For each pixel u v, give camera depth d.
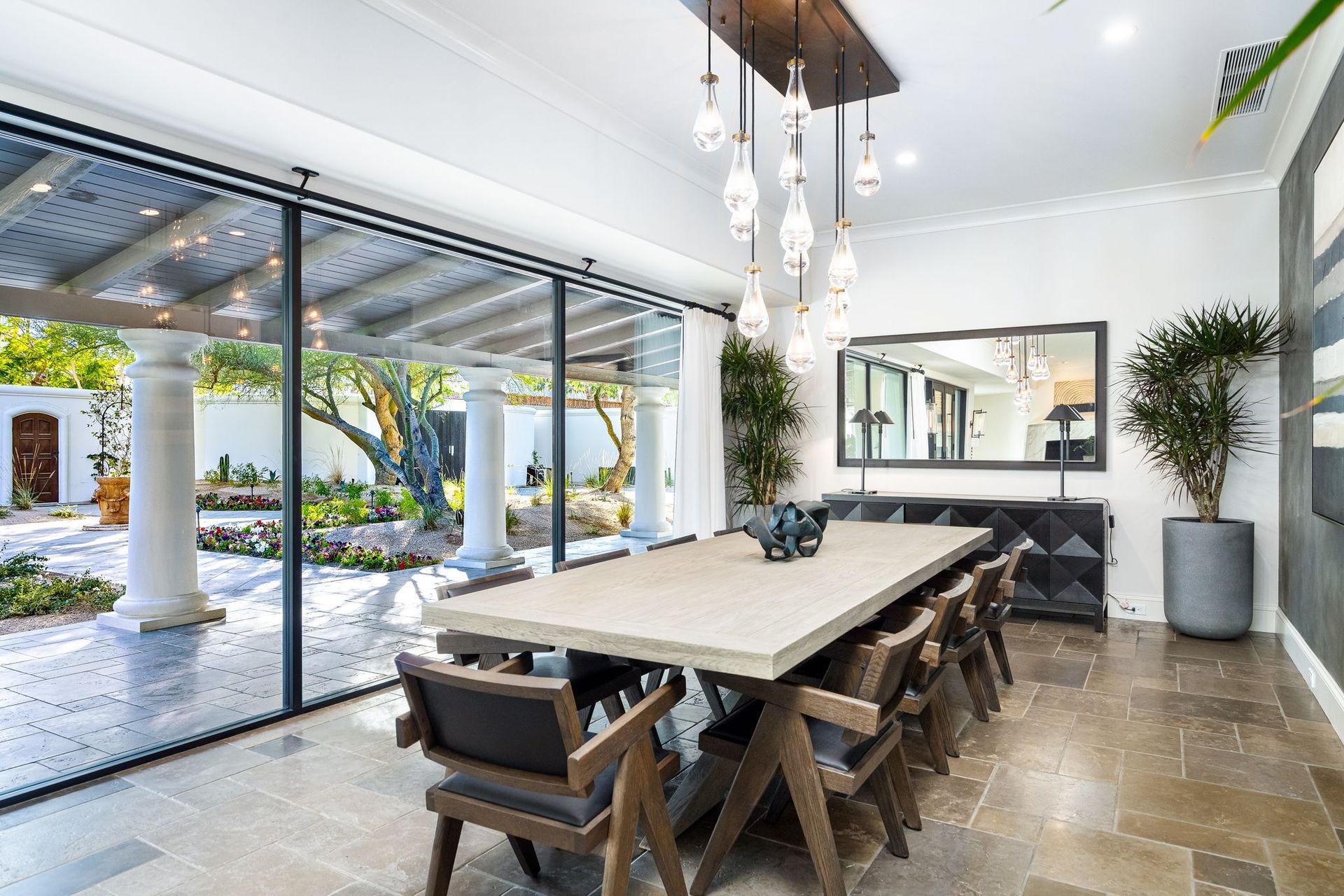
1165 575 4.96
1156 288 5.32
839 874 2.01
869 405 6.32
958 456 5.96
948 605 2.51
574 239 4.48
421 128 3.20
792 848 2.33
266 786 2.72
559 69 3.66
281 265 3.46
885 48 3.44
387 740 3.16
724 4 3.04
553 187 3.85
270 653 3.40
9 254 2.62
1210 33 3.33
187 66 2.50
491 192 3.68
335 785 2.73
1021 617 5.43
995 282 5.84
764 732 2.06
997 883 2.14
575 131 4.00
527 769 1.71
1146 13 3.19
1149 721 3.38
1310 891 2.10
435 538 4.17
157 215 3.03
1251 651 4.51
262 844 2.33
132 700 2.93
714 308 6.57
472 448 4.40
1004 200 5.55
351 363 3.74
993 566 3.05
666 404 6.02
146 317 2.99
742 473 6.77
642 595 2.45
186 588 3.10
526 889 2.11
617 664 2.75
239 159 3.19
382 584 3.88
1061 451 5.60
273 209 3.42
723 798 2.66
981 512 5.34
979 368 5.89
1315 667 3.72
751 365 6.50
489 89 3.51
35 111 2.63
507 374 4.62
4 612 2.60
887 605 2.75
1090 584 5.00
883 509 5.66
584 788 1.61
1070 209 5.55
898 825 2.27
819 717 1.97
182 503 3.09
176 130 2.96
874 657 1.95
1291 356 4.50
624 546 5.56
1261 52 3.46
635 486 5.68
